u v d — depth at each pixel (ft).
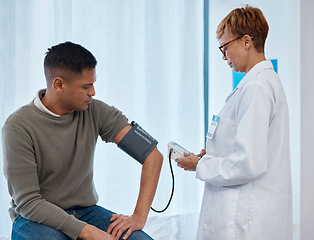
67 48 3.66
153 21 8.59
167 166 8.83
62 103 3.81
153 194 4.25
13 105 7.04
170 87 8.83
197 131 9.12
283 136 3.84
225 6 8.61
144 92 8.59
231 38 4.03
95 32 7.86
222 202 3.93
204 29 9.42
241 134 3.58
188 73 9.00
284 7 7.01
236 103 3.90
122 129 4.28
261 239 3.70
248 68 4.08
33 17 7.25
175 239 7.07
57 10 7.37
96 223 3.99
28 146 3.62
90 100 3.90
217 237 3.95
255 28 3.91
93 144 4.17
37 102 3.80
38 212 3.51
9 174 3.58
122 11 8.12
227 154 4.00
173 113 8.95
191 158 4.42
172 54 8.84
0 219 6.89
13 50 7.02
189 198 9.03
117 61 8.13
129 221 3.88
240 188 3.84
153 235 7.26
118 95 8.19
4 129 3.65
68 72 3.59
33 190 3.61
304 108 6.70
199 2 9.12
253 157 3.54
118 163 8.21
